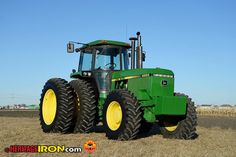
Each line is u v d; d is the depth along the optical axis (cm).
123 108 798
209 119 2414
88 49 1031
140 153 634
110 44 988
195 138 898
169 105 816
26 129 1027
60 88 945
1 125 1171
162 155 624
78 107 959
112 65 980
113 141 786
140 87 859
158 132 1046
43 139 801
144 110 848
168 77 865
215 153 667
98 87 972
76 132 948
